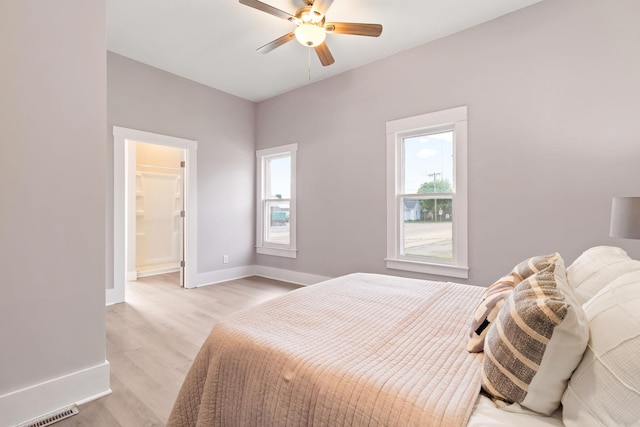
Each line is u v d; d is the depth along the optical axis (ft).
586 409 2.36
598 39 7.79
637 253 7.42
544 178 8.55
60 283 5.53
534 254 8.71
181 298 12.23
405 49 10.98
